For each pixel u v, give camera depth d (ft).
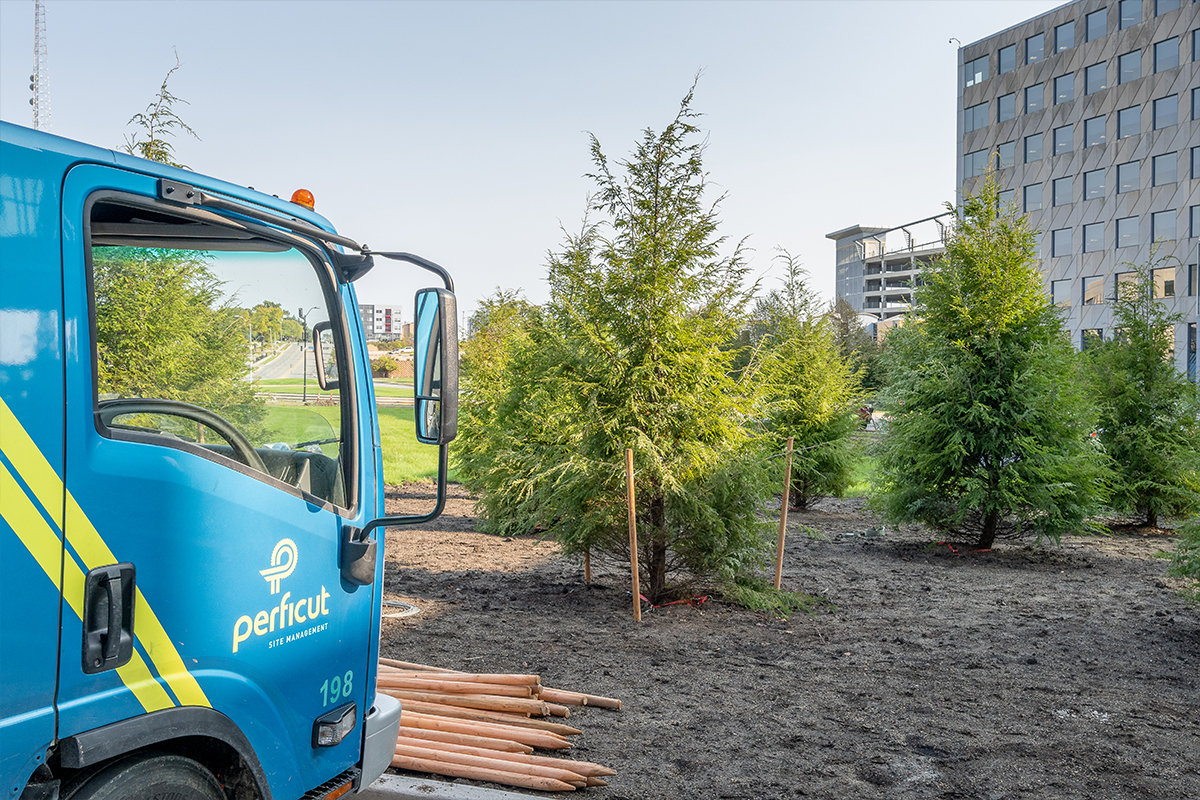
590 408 28.14
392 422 87.81
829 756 15.80
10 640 6.76
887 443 43.55
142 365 8.65
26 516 6.90
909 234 296.10
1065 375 40.75
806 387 55.88
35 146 7.20
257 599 8.95
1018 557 40.32
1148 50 183.32
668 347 28.68
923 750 16.16
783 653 23.21
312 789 9.94
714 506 28.58
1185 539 26.45
